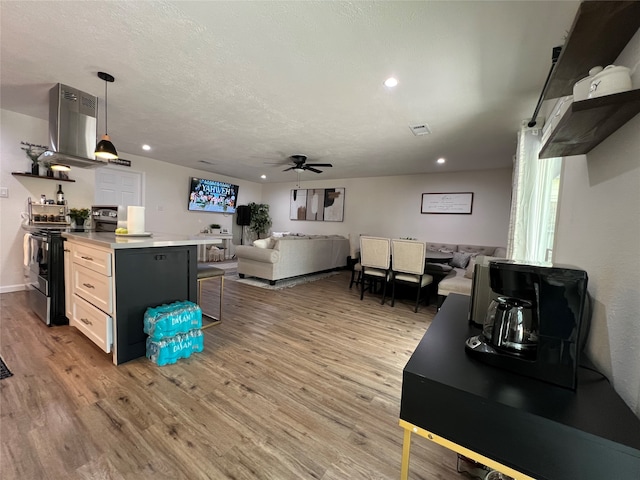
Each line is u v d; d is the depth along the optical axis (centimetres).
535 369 78
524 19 150
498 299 98
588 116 77
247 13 157
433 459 131
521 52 178
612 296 84
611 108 72
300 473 121
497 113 274
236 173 719
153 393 170
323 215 771
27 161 352
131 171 557
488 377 78
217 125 347
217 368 203
